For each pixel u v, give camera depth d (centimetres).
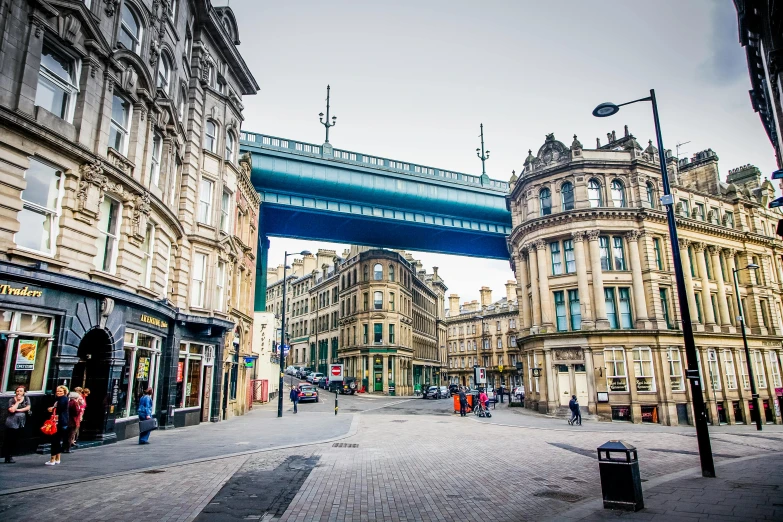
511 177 4188
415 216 4750
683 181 4344
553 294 3366
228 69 2708
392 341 6134
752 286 3925
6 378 1168
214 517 782
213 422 2327
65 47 1344
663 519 774
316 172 4191
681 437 2178
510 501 942
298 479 1088
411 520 806
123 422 1588
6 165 1155
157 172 1875
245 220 3086
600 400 2995
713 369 3444
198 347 2267
